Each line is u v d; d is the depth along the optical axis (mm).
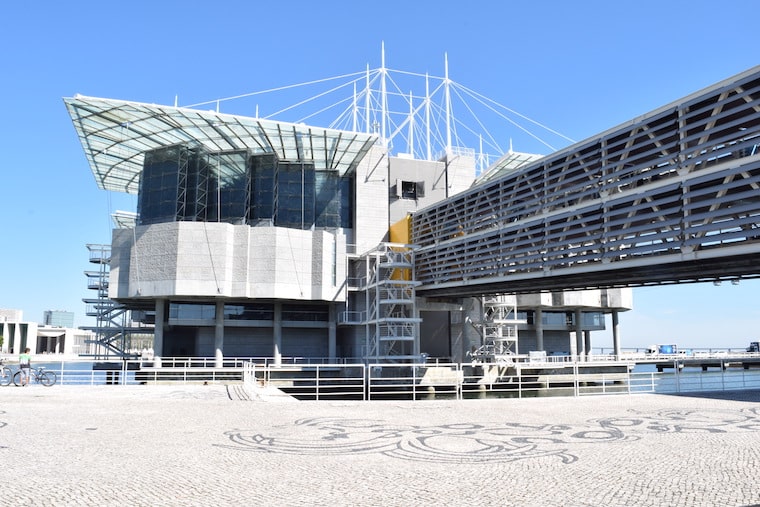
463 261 54656
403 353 62406
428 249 61469
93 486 10805
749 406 24469
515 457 13859
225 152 65750
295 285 61844
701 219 32156
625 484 11180
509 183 49406
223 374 56844
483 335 66062
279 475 11875
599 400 26969
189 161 64438
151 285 59219
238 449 14703
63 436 16250
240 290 59906
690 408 23734
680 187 33156
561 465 12953
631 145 37375
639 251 35688
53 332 185625
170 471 12148
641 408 23812
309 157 67375
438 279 59094
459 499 10109
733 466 12812
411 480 11492
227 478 11578
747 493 10484
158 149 64312
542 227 44781
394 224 71188
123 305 71625
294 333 69188
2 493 10203
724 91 31156
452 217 59531
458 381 29797
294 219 66750
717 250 31406
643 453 14375
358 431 17734
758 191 29031
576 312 80312
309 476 11805
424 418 20750
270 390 35125
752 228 30234
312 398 57688
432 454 14203
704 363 88625
